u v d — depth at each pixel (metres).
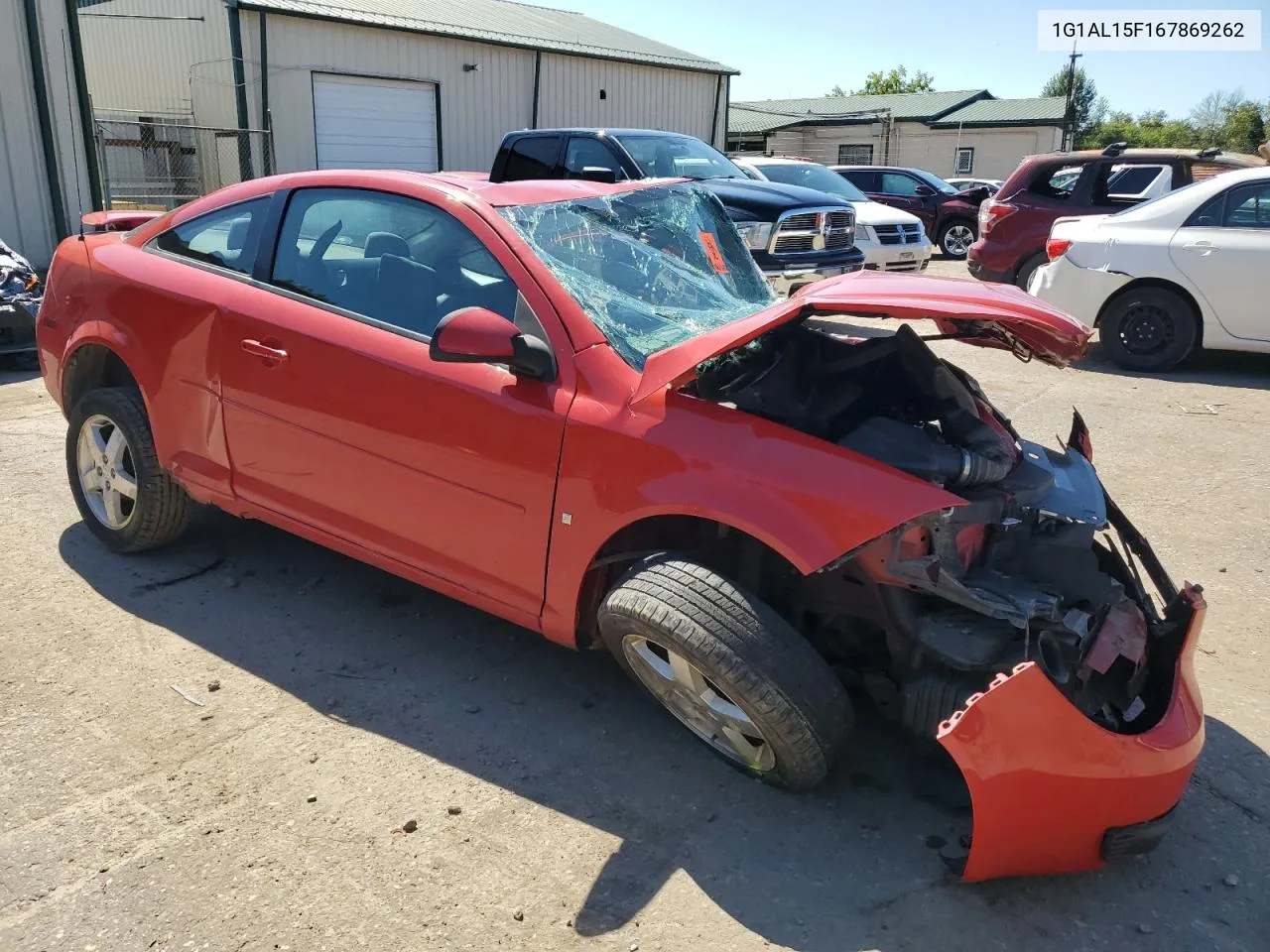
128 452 4.18
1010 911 2.56
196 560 4.37
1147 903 2.60
